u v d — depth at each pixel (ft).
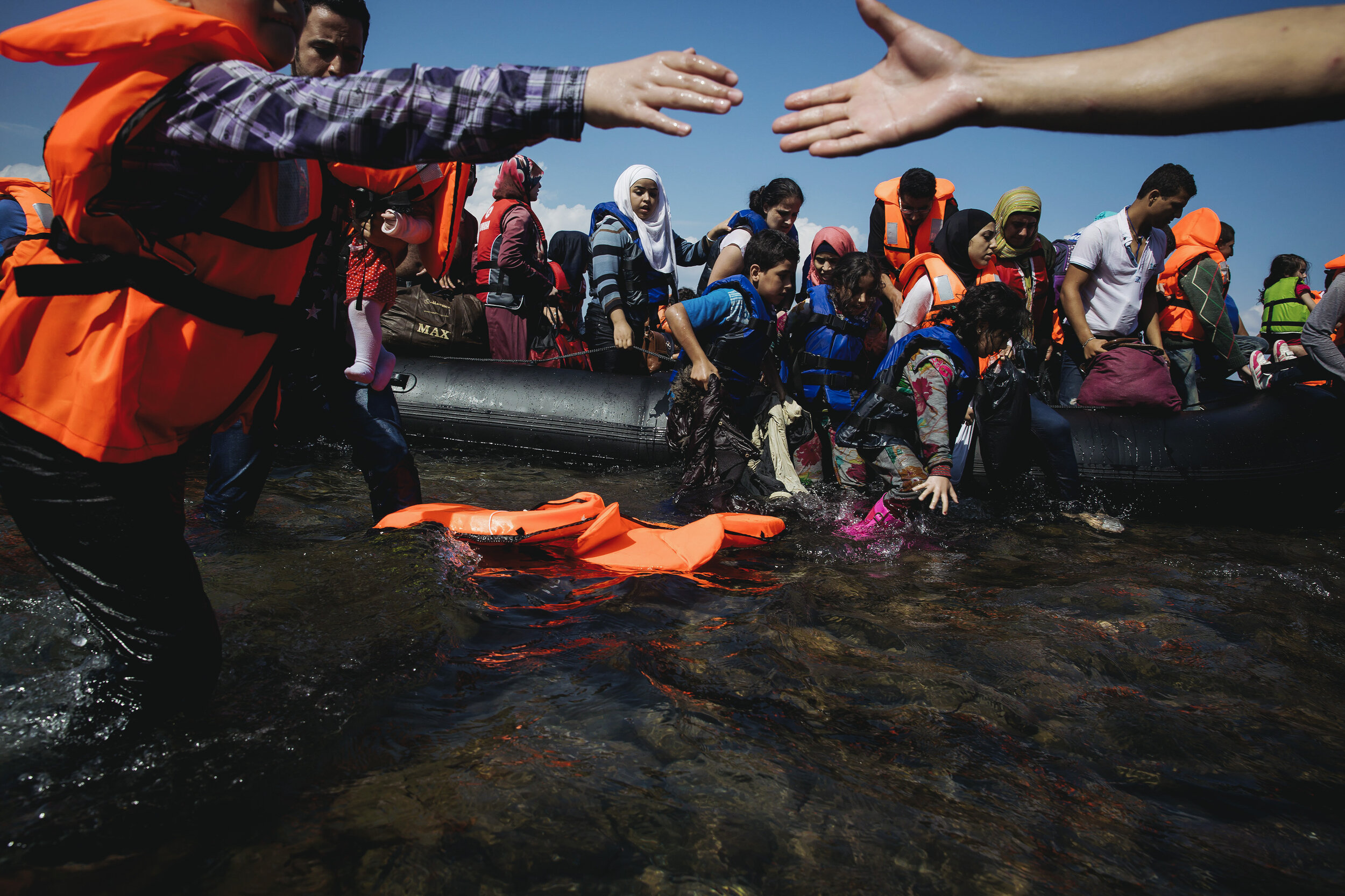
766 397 15.23
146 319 4.31
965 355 12.49
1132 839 4.70
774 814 4.67
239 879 3.94
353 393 9.61
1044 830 4.72
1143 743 5.84
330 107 4.00
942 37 3.36
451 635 6.88
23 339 4.23
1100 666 7.19
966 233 16.44
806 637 7.47
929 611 8.41
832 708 6.11
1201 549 12.19
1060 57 3.24
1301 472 14.65
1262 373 24.95
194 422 4.96
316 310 8.87
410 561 8.29
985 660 7.13
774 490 13.84
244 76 4.09
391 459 9.68
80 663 5.87
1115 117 3.16
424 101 3.96
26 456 4.36
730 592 8.70
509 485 14.55
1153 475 14.87
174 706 5.08
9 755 4.76
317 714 5.47
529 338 20.58
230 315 4.71
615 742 5.36
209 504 9.97
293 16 4.86
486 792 4.71
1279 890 4.30
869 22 3.46
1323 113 3.00
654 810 4.62
